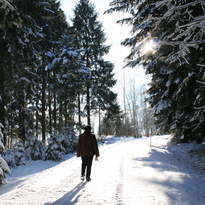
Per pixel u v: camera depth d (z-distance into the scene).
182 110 14.01
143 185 6.56
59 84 23.53
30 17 13.49
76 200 5.47
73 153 20.59
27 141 16.56
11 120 20.50
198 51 8.82
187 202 5.21
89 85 30.80
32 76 17.03
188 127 14.05
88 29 33.91
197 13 8.50
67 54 22.30
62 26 23.89
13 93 16.70
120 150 16.00
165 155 12.49
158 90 17.11
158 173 8.12
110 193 5.89
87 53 33.62
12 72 13.51
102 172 8.73
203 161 10.37
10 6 8.84
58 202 5.41
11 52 12.79
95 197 5.62
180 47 5.72
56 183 7.40
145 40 9.14
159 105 14.93
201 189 6.40
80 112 29.39
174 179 7.27
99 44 33.97
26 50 14.09
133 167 9.23
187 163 10.50
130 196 5.56
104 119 36.94
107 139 36.03
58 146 16.30
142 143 21.14
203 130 13.02
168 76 14.57
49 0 17.45
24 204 5.33
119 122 51.06
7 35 12.13
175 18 7.18
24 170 12.32
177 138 16.67
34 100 24.27
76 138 22.75
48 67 21.95
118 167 9.40
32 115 23.52
